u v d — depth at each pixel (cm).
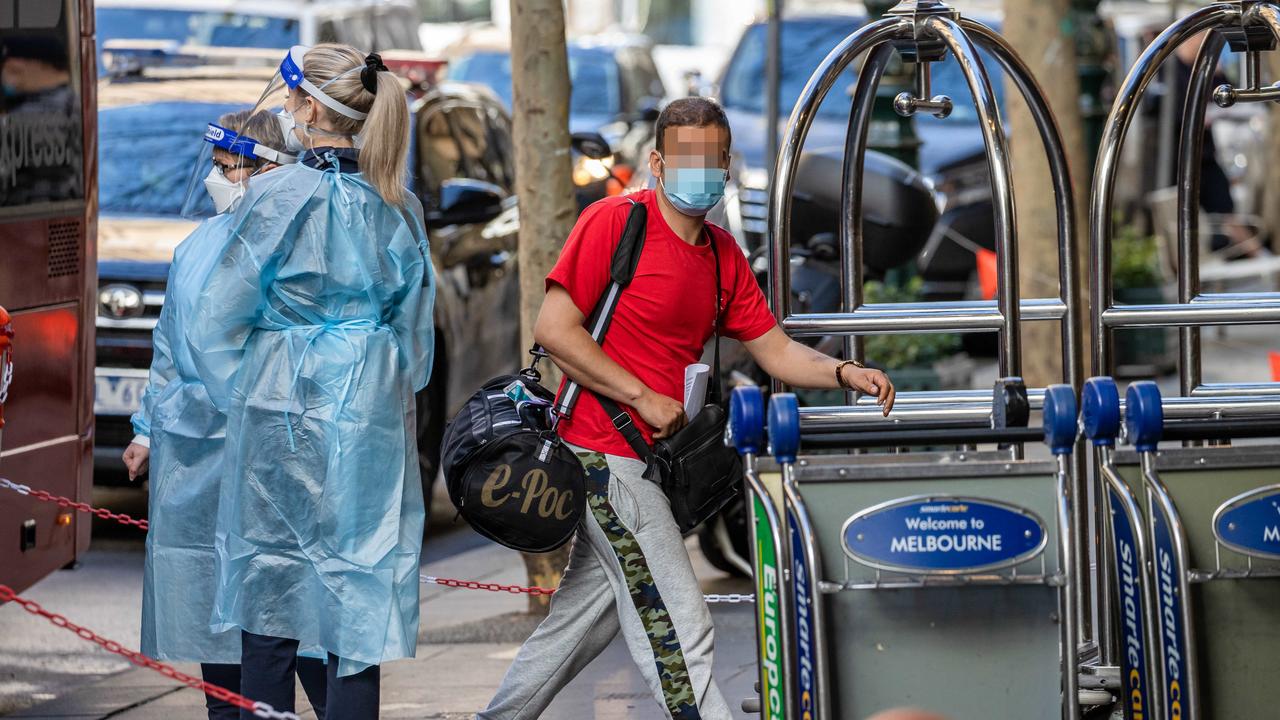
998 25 3731
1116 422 918
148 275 1933
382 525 1023
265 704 1020
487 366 2266
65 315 1463
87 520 1519
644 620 988
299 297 1021
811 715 874
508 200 2448
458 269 2181
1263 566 916
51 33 1441
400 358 1052
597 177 2722
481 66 4453
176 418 1100
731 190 2197
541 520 969
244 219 1010
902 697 886
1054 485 884
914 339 2467
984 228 3180
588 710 1323
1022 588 889
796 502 863
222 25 2884
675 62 6325
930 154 3238
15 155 1374
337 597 1008
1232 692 923
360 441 1016
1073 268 1125
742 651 1510
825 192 1888
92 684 1447
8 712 1356
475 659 1505
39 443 1422
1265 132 4072
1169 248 3616
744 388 895
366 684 1024
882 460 888
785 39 3709
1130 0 4838
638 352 989
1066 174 1125
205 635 1098
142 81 2258
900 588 880
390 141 1040
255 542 1017
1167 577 909
